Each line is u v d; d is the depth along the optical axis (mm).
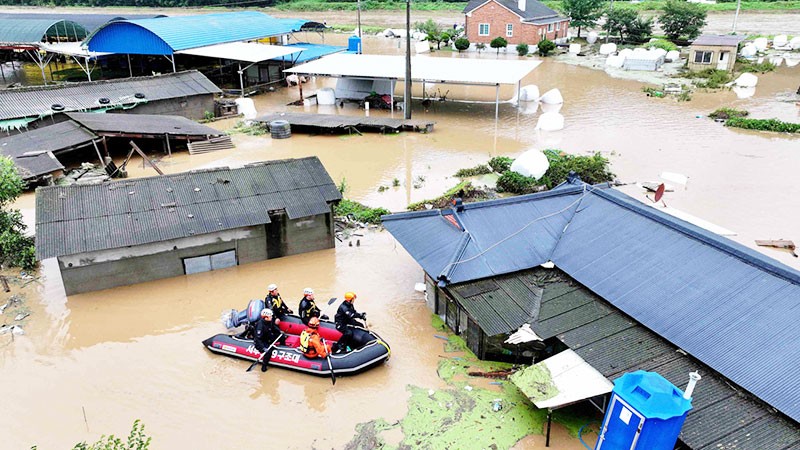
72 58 48344
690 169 23391
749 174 22719
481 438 10039
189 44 38156
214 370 11961
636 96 36344
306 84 42781
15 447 10016
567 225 13922
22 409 10891
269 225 16031
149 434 10273
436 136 28953
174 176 16250
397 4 82500
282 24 49312
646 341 10266
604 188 15328
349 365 11461
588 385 9484
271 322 12055
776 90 37031
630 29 54562
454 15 75500
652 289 11141
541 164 21625
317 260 16469
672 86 38031
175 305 14312
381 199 20922
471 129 30172
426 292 14047
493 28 53344
